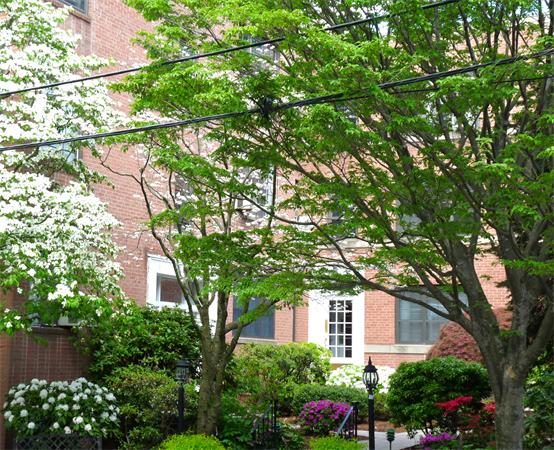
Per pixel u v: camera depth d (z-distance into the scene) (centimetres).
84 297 1255
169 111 1236
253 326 2380
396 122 978
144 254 1897
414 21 1018
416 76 1056
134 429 1527
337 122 980
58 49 1405
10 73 1359
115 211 1816
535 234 1070
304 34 993
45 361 1630
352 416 1803
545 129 1056
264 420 1627
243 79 1045
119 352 1669
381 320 2470
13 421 1436
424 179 1045
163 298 2028
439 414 1588
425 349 2388
